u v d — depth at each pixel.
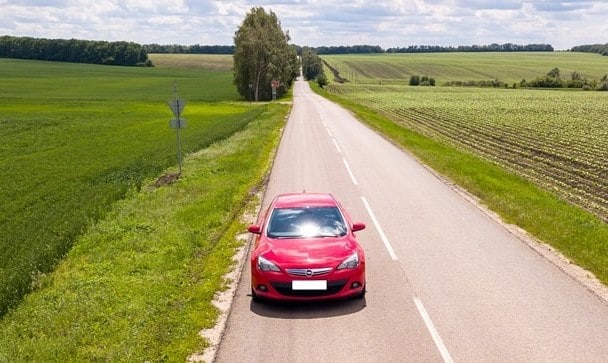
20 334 9.56
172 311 9.85
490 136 46.47
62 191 23.66
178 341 8.73
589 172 29.27
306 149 31.20
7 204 22.12
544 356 8.15
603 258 12.16
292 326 9.36
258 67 98.69
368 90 150.75
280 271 9.89
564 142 41.94
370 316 9.66
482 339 8.71
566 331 8.94
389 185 21.09
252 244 13.94
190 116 63.66
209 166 25.41
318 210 11.74
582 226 15.34
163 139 41.78
